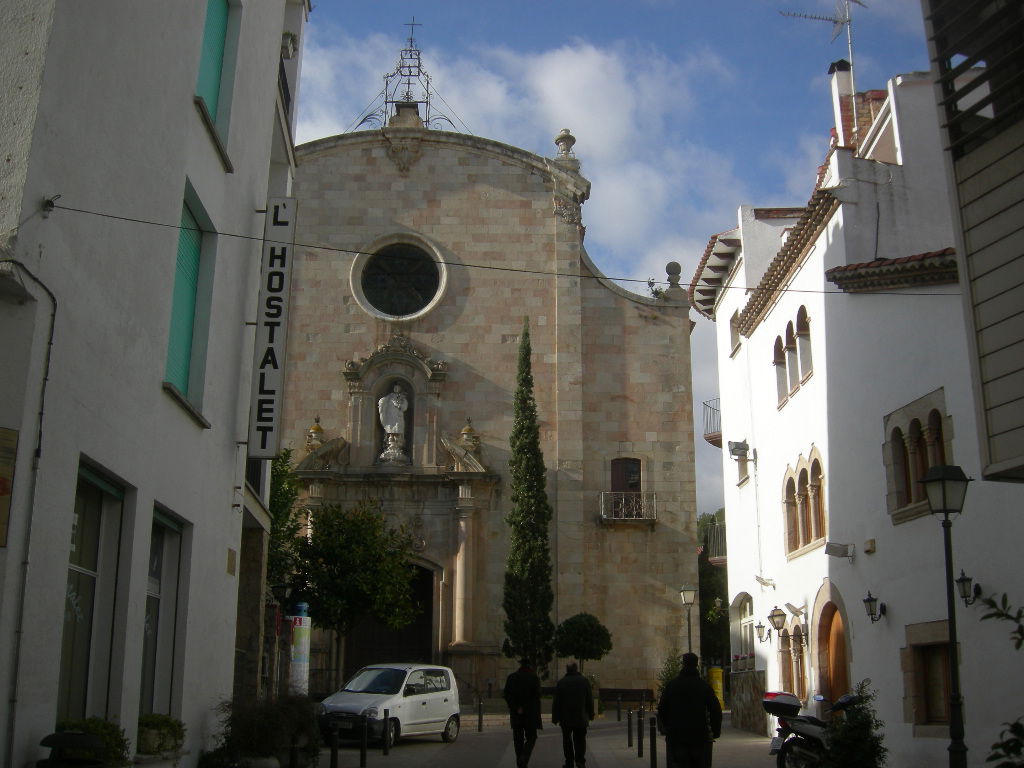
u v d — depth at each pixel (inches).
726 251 1194.6
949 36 421.1
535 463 1417.3
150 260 447.2
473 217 1614.2
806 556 893.8
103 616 425.4
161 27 454.3
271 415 652.7
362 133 1635.1
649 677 1456.7
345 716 858.1
